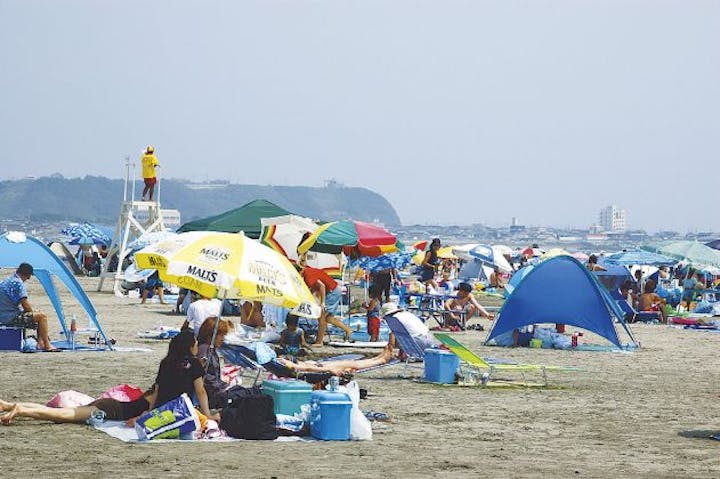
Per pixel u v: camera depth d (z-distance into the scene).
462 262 91.94
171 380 19.11
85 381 25.95
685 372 33.00
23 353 31.83
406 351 29.45
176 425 18.33
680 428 21.47
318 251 42.81
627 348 40.62
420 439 19.20
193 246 22.22
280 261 22.64
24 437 17.97
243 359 22.33
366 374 29.55
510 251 91.94
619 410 23.91
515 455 17.77
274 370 22.53
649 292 58.53
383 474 15.69
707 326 53.69
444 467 16.39
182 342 19.22
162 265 22.20
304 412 19.77
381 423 21.05
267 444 18.17
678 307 65.44
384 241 43.84
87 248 92.19
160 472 15.38
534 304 39.03
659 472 16.58
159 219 72.44
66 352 32.47
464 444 18.78
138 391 20.08
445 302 48.53
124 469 15.53
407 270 93.19
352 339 39.16
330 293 38.50
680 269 77.94
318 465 16.30
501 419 22.02
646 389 28.14
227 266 21.78
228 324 22.11
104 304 57.38
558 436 20.03
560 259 39.22
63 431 18.67
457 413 22.69
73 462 15.98
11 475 14.84
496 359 32.03
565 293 39.19
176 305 52.97
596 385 28.69
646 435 20.44
